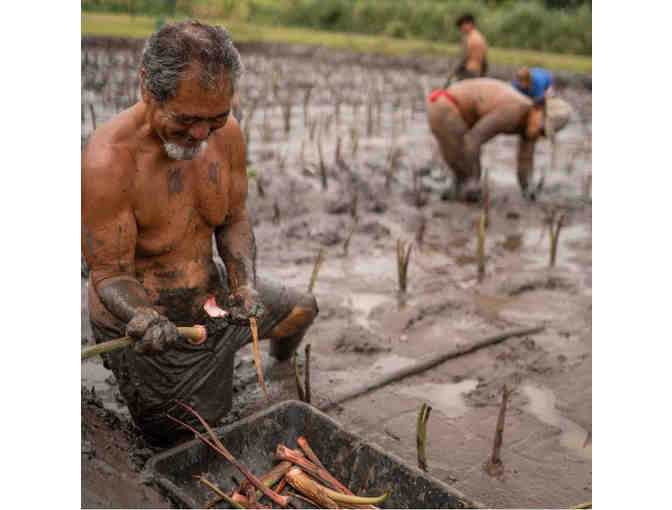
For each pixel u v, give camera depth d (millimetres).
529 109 7109
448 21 19359
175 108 2471
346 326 4762
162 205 2875
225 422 3662
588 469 3469
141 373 3096
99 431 3256
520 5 19078
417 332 4770
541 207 7465
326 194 7379
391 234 6527
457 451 3564
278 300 3697
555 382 4199
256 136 9586
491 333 4766
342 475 3143
